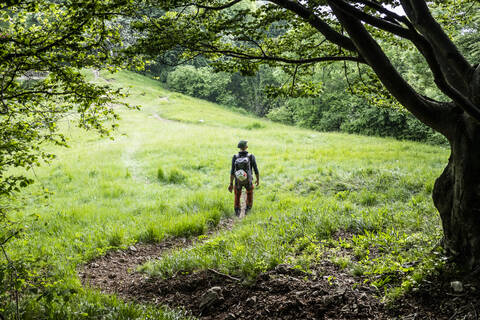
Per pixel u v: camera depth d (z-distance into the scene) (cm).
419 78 1902
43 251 532
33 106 424
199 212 790
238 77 6612
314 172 1141
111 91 440
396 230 502
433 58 271
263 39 503
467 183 318
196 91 6319
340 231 548
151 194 1003
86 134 2150
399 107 607
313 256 435
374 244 451
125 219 761
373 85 571
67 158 1495
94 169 1272
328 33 413
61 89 422
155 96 4791
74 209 797
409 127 2359
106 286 463
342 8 300
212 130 2402
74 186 1079
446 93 269
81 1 352
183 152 1584
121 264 552
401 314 297
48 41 379
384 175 966
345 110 3353
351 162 1235
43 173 1230
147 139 2027
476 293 288
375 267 377
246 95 6562
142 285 450
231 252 481
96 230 658
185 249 562
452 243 343
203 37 419
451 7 573
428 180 851
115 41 430
